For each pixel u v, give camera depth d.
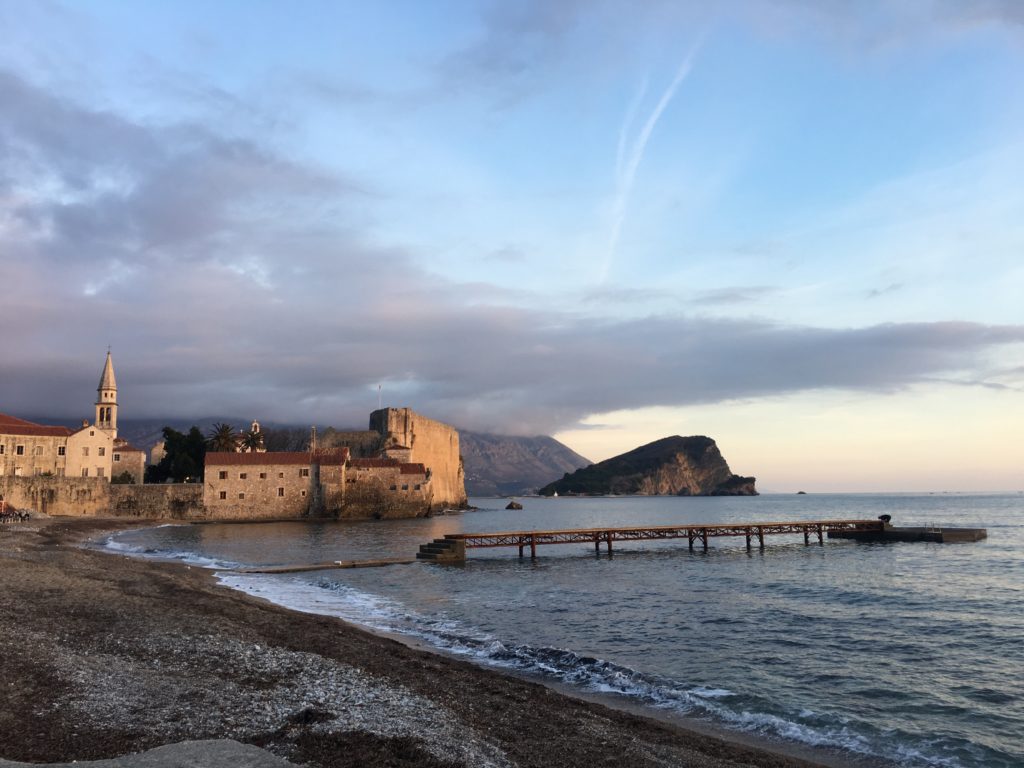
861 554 70.31
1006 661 25.42
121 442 130.50
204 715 14.41
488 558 66.12
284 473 116.19
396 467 124.62
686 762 14.18
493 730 15.30
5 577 32.19
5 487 94.75
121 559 47.19
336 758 12.45
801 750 16.62
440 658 23.06
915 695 21.17
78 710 14.23
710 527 75.50
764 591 43.59
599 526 132.75
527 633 30.02
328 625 27.38
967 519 149.38
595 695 20.58
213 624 25.03
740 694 21.12
